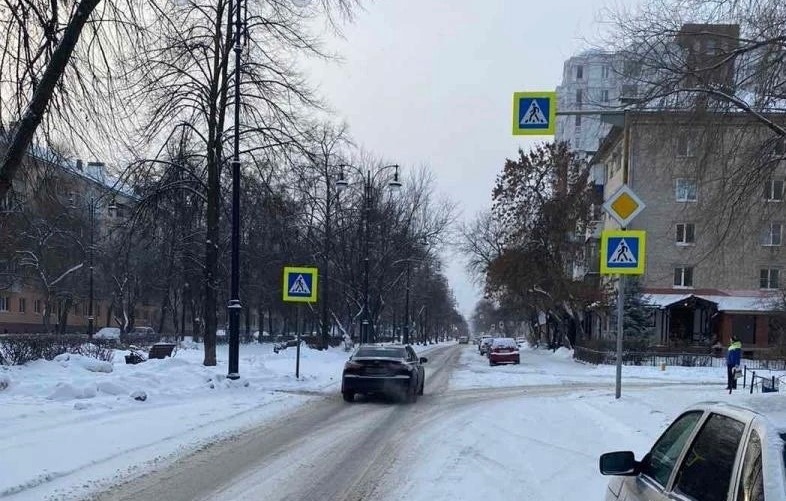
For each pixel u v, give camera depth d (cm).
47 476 718
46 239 4334
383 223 4612
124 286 5591
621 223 1335
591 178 5062
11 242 3250
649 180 1289
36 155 1135
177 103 2064
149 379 1488
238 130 1742
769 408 297
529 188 4056
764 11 1082
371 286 4594
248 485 735
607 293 4003
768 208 1159
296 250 3609
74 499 647
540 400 1647
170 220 2217
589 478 773
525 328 12131
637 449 912
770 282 4153
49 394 1262
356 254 4566
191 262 3231
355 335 6250
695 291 4228
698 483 298
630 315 4084
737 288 4266
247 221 2706
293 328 7650
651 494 339
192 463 831
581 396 1702
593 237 4478
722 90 1119
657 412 1222
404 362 1605
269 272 4309
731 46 1117
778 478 233
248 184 2156
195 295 4175
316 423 1215
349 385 1579
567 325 4862
